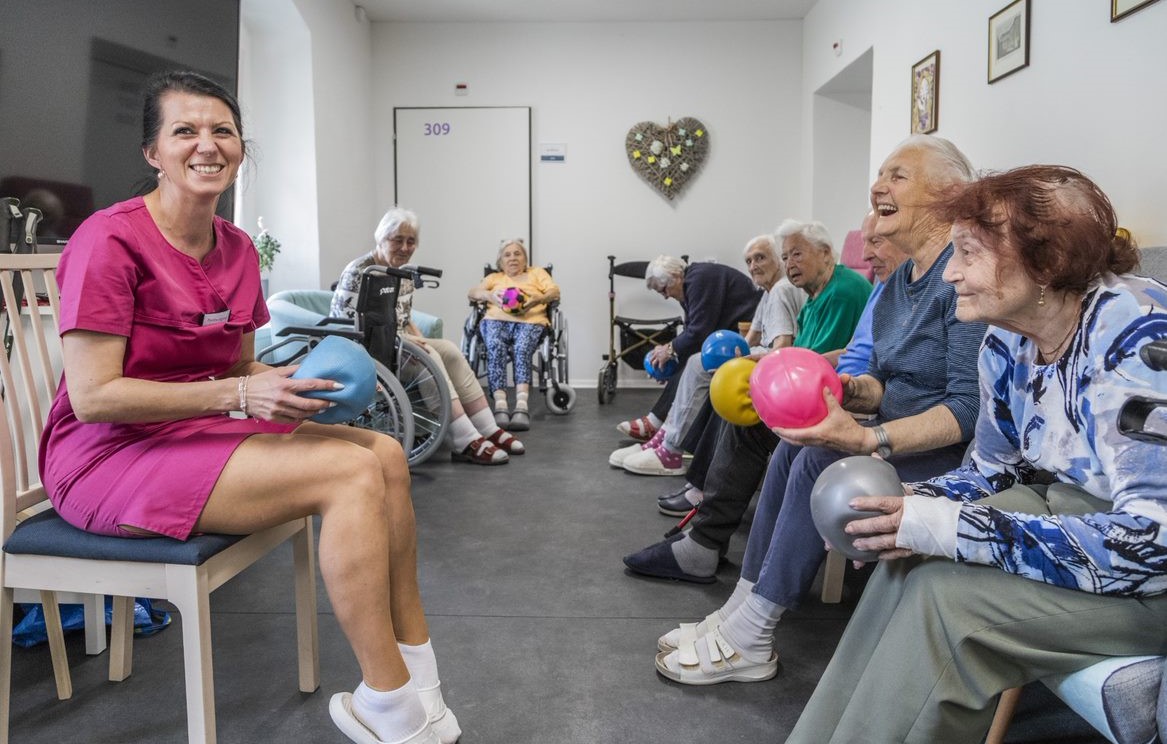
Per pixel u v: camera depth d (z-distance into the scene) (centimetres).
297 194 508
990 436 124
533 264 632
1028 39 299
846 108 586
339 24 546
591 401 569
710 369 274
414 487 330
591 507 301
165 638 190
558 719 155
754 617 166
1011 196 98
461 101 620
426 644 144
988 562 98
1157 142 236
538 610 207
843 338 271
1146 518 90
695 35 614
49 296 156
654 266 425
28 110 210
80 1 224
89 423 125
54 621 158
